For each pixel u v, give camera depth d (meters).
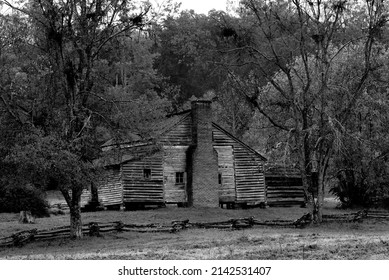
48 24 41.25
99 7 42.69
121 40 45.78
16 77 41.59
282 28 50.53
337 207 69.31
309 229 48.03
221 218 57.84
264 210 65.56
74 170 38.22
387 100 60.78
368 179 64.12
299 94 54.16
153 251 33.94
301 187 71.19
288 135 50.47
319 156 51.94
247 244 36.28
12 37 41.12
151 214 58.88
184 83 116.81
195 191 65.31
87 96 43.16
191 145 66.69
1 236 45.72
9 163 38.91
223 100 96.25
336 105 54.00
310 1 49.88
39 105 41.34
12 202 56.41
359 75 55.69
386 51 61.25
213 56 52.22
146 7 43.59
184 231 46.66
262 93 54.91
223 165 68.50
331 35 50.56
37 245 40.69
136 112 44.06
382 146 61.84
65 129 40.31
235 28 50.78
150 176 65.06
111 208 65.88
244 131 95.62
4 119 39.75
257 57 53.12
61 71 42.25
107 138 44.62
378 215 55.12
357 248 32.28
